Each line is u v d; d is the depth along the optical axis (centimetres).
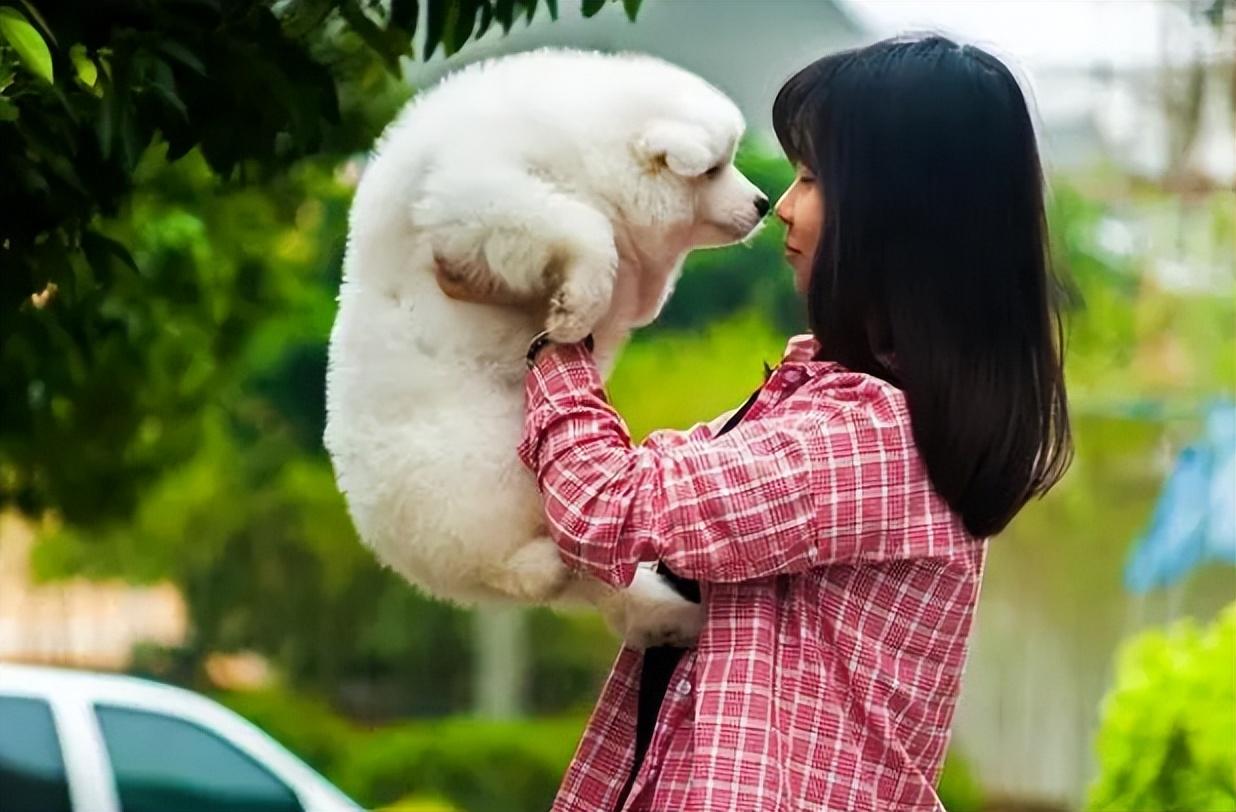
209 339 957
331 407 380
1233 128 1570
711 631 334
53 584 1864
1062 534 1641
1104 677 1631
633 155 365
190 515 1723
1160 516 1466
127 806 831
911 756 337
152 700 860
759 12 1914
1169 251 1648
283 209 902
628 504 326
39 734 822
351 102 693
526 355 360
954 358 332
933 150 338
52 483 891
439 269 357
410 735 1702
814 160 349
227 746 865
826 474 327
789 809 324
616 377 1556
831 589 334
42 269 498
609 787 362
